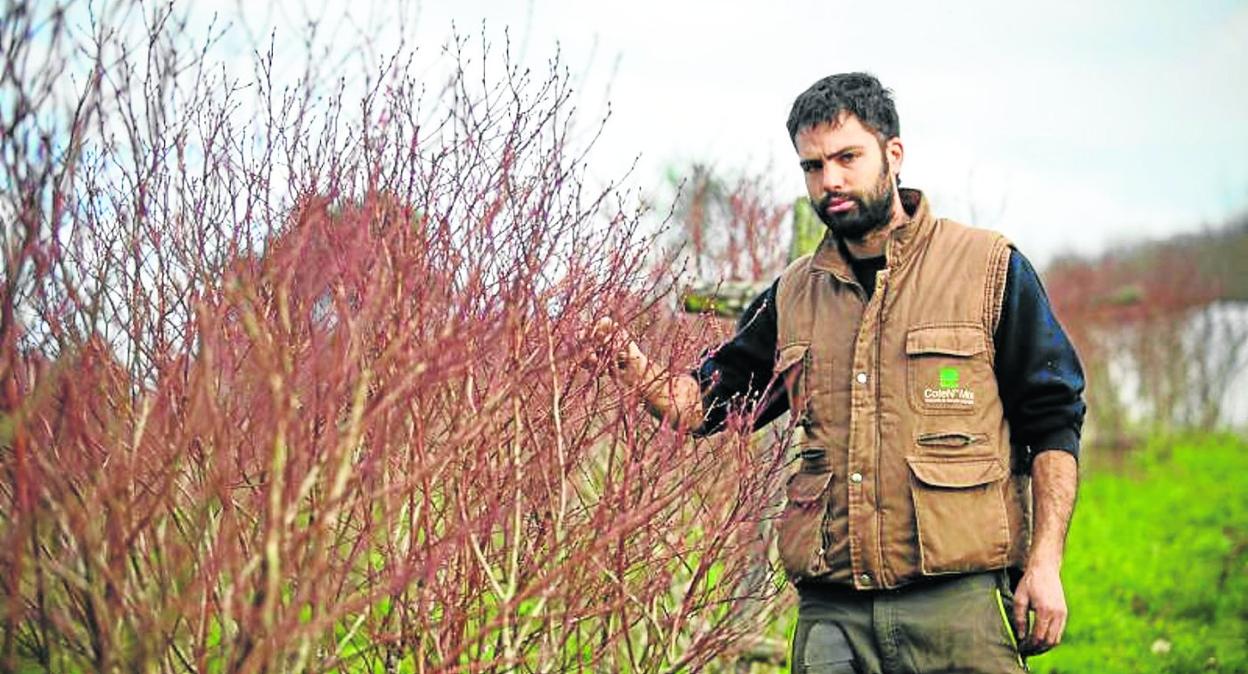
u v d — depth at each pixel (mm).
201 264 2406
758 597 2924
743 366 3053
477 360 2342
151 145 2365
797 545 2816
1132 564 7457
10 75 2041
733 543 2861
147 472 2230
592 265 2594
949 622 2648
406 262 2266
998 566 2672
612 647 2619
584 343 2512
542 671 2373
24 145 2059
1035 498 2705
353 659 2445
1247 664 5238
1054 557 2629
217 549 2127
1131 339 15453
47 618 2121
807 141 2754
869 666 2730
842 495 2766
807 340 2883
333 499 1993
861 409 2754
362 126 2443
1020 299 2736
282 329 2205
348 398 2318
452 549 2354
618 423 2529
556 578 2346
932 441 2682
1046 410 2705
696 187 5082
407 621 2332
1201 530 8883
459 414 2371
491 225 2406
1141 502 10445
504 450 2488
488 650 2514
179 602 2080
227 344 2273
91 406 2217
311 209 2299
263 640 1984
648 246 2678
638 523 2434
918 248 2803
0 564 2041
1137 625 5977
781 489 2969
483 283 2391
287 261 2238
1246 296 15617
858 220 2744
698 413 2824
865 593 2750
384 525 2340
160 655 2131
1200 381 15523
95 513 2043
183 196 2465
